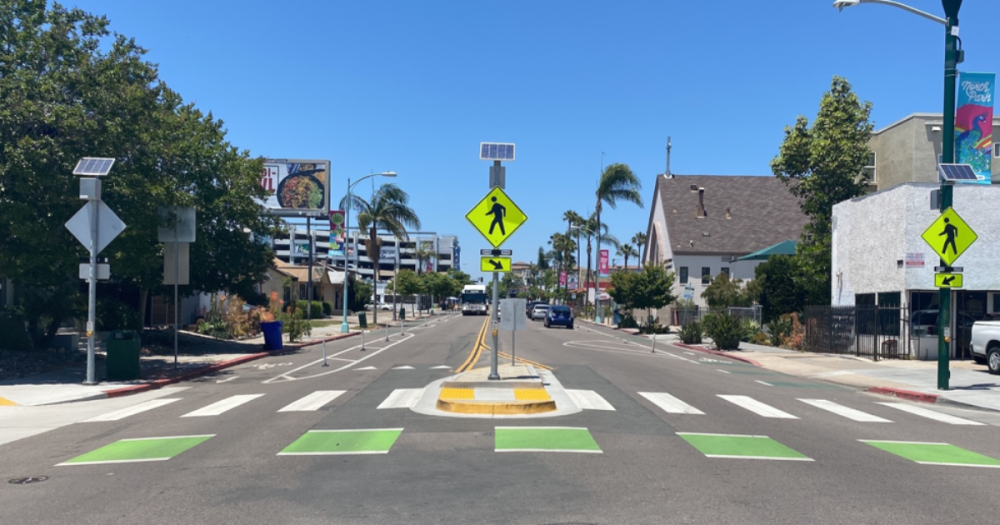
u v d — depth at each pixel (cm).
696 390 1600
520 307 1441
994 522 653
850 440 1053
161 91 2616
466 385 1395
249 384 1739
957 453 973
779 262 3938
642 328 4684
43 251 1745
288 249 13312
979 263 2411
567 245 10625
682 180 6669
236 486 761
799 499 717
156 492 742
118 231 1645
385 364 2189
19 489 767
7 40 1805
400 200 5462
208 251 2683
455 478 784
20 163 1609
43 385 1630
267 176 5891
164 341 2795
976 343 2066
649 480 781
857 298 2847
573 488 745
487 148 1427
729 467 850
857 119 3438
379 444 964
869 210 2738
